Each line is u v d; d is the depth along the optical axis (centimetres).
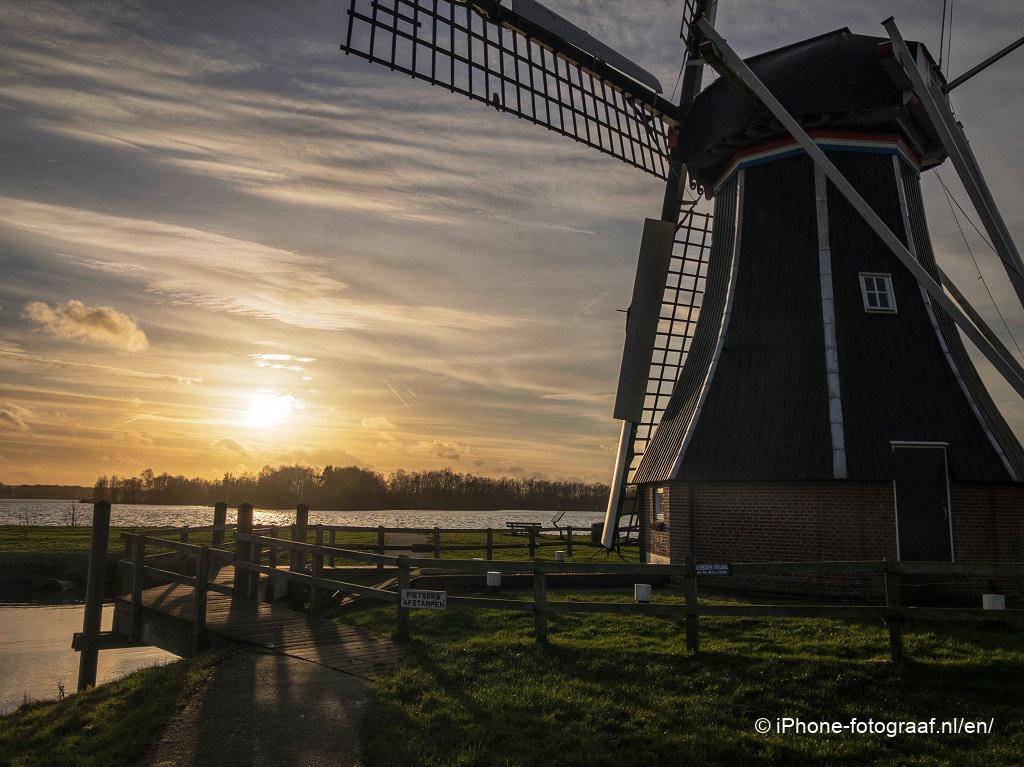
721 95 2022
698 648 1033
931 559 1571
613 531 2109
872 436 1617
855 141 1877
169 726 792
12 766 751
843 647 1050
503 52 1983
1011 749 725
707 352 1944
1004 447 1645
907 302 1781
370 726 775
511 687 889
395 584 1675
